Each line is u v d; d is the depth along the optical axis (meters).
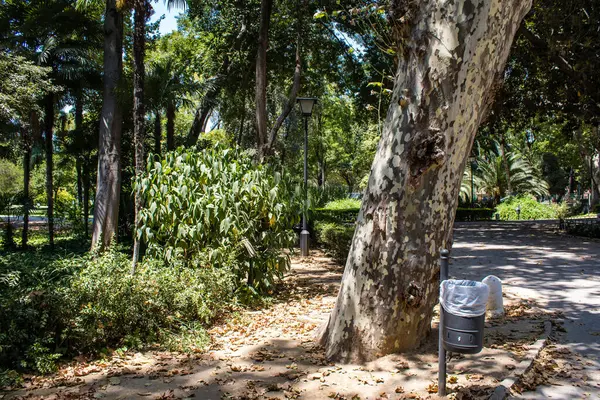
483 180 42.69
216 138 33.28
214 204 7.47
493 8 4.36
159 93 17.69
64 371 4.69
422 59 4.48
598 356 5.13
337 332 4.98
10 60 14.99
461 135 4.57
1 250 17.45
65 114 27.28
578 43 15.10
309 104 14.00
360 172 51.31
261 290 8.15
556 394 4.15
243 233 7.64
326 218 17.06
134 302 5.59
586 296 8.21
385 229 4.64
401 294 4.69
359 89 21.38
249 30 20.27
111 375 4.61
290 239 8.31
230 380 4.48
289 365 4.87
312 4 18.34
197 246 7.69
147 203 8.17
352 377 4.46
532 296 8.27
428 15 4.46
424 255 4.65
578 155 36.88
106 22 14.46
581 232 19.61
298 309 7.45
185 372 4.68
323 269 11.61
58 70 17.91
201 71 23.48
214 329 6.30
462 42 4.38
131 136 19.19
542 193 43.25
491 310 6.91
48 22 17.11
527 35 16.02
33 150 26.53
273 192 7.77
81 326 5.05
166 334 5.65
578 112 17.25
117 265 6.13
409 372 4.50
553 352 5.24
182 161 8.10
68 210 22.34
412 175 4.52
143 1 9.66
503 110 18.89
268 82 23.69
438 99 4.45
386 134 4.75
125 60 23.20
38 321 4.89
